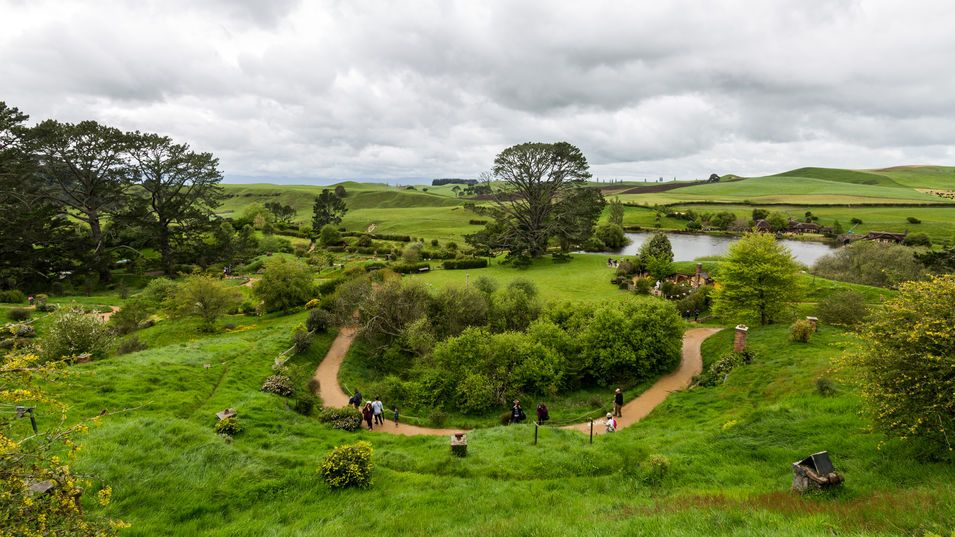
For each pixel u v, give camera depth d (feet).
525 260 237.04
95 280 205.36
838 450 43.96
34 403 59.52
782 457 46.52
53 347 88.84
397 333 118.21
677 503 37.99
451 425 79.51
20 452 23.49
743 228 432.25
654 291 176.24
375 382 97.60
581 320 110.01
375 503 44.09
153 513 40.50
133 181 221.05
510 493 45.96
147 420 57.31
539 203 253.65
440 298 121.29
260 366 93.30
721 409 69.31
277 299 148.56
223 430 61.41
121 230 240.73
